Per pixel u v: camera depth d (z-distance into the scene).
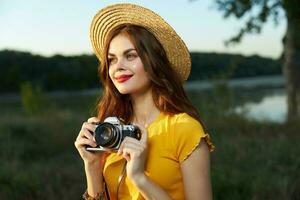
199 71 21.33
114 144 2.31
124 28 2.44
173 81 2.45
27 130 12.27
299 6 8.83
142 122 2.55
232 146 9.35
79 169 8.41
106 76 2.59
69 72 47.62
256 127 12.11
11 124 12.99
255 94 27.89
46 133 12.24
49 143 11.23
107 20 2.56
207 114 13.40
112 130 2.31
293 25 10.19
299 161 7.71
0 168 8.06
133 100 2.57
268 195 6.25
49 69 49.41
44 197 6.98
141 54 2.41
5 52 53.09
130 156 2.29
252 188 6.34
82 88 46.22
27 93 17.62
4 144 10.63
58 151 10.87
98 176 2.54
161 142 2.38
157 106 2.45
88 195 2.57
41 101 17.61
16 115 17.06
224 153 8.75
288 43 13.75
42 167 8.56
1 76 49.97
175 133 2.37
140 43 2.41
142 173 2.29
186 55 2.54
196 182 2.35
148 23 2.50
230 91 14.91
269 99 24.70
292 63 13.91
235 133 11.48
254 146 9.43
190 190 2.36
